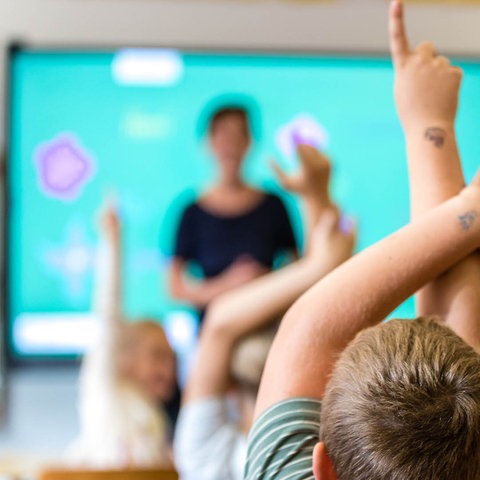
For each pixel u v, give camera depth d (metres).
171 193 6.18
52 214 6.12
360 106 6.30
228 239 6.14
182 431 2.58
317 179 2.40
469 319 1.24
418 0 6.35
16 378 6.06
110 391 3.96
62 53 6.09
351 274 1.26
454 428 0.96
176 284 6.15
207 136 6.19
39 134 6.11
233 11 6.19
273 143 6.25
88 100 6.12
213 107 6.19
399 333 1.05
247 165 6.20
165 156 6.18
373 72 6.29
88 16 6.11
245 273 6.09
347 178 6.30
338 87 6.28
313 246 2.40
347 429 1.00
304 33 6.24
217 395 2.41
